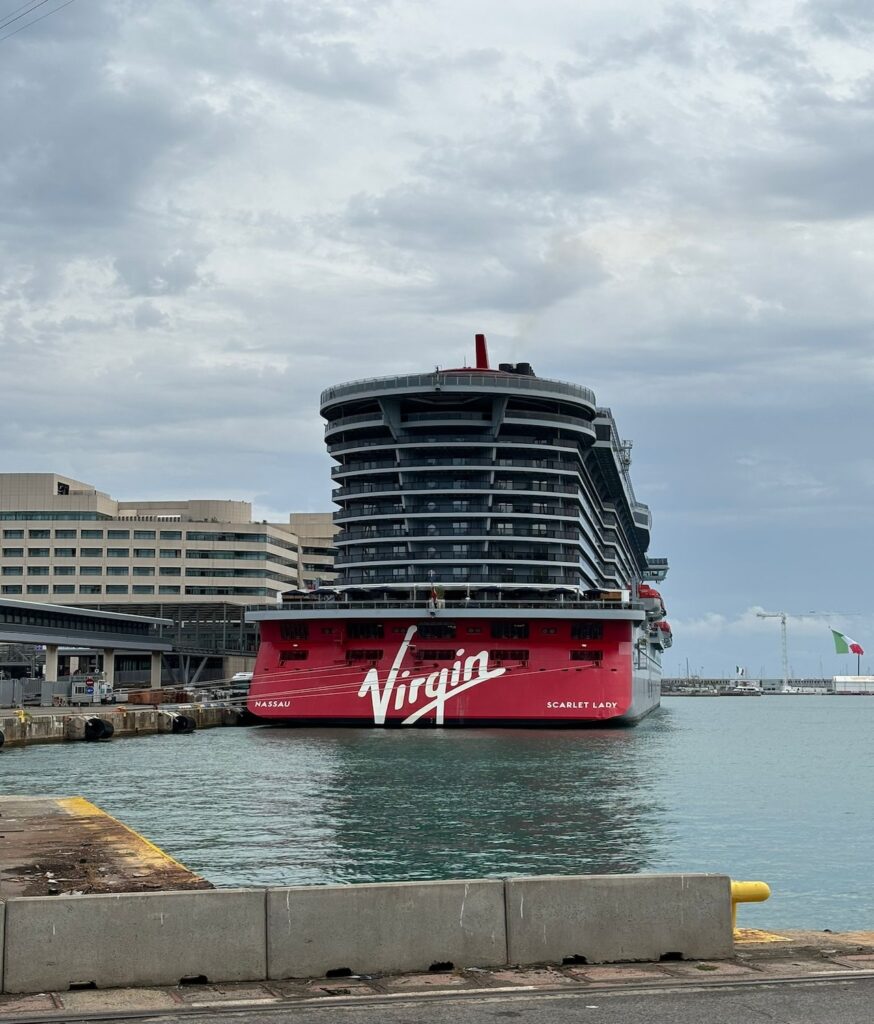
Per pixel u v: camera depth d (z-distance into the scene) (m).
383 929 20.66
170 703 152.38
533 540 111.94
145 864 32.69
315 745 91.81
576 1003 18.47
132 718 113.81
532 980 19.98
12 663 198.62
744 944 23.03
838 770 87.25
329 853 46.12
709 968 20.81
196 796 62.94
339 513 116.06
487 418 114.88
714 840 51.28
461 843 48.56
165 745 98.88
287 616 103.94
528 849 47.59
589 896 21.41
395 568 112.81
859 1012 17.78
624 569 174.38
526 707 100.94
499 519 112.25
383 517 113.38
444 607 101.62
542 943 21.16
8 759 86.19
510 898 21.19
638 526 186.00
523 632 102.75
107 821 41.19
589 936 21.28
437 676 102.31
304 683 104.12
